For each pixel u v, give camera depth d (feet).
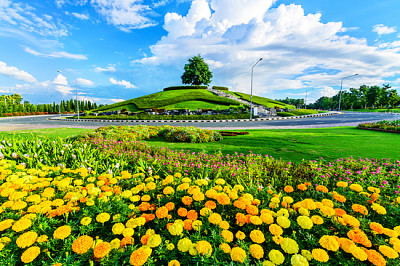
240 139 28.17
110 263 4.37
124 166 13.16
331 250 4.59
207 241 5.05
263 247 5.35
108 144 19.45
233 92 140.15
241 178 10.28
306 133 32.96
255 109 84.28
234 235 5.84
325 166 12.57
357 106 196.85
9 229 5.46
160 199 7.22
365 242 4.75
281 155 18.11
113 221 5.87
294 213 6.34
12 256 4.46
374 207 6.38
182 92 123.03
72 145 16.74
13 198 6.60
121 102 123.34
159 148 18.52
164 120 75.97
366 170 11.34
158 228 5.91
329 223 6.07
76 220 6.13
